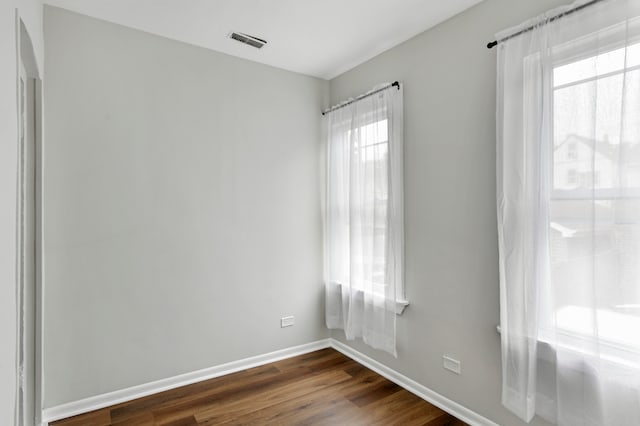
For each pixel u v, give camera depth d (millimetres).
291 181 3355
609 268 1589
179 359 2781
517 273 1920
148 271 2650
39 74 2088
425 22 2490
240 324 3074
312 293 3496
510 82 1961
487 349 2191
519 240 1917
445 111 2439
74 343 2383
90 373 2439
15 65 1250
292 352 3371
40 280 2156
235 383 2826
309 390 2713
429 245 2551
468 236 2299
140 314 2621
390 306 2740
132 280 2590
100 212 2473
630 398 1529
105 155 2490
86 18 2430
